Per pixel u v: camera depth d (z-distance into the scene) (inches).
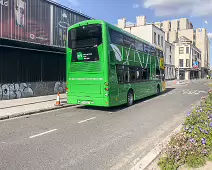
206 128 183.2
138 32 1491.1
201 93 764.0
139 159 179.8
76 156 185.9
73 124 305.0
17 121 325.7
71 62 418.3
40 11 602.5
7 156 185.6
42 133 257.9
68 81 426.6
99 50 383.9
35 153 192.5
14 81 533.0
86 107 460.8
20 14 541.6
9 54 517.7
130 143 220.7
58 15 668.1
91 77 396.8
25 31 557.0
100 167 164.6
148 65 595.2
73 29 414.3
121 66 434.6
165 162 148.3
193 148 160.4
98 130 271.7
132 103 490.3
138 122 316.8
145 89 569.0
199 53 3240.7
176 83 1456.7
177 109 428.1
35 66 590.2
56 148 205.6
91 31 391.2
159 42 1600.6
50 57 639.8
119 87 425.1
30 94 577.9
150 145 214.5
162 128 281.4
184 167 147.9
